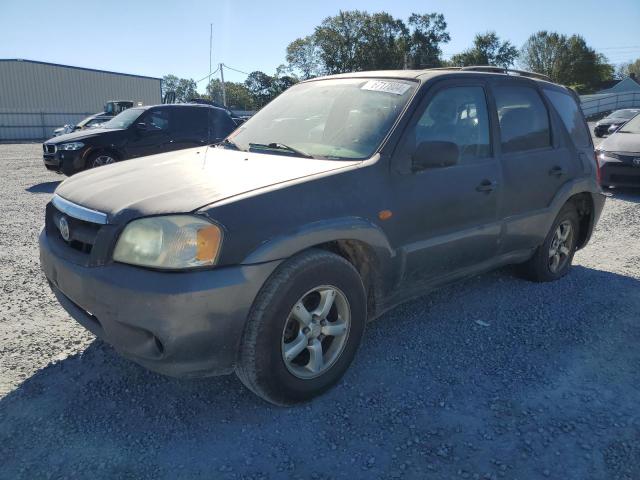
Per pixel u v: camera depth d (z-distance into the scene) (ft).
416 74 12.40
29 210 26.99
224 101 91.35
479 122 12.85
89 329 9.39
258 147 12.40
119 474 7.98
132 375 10.55
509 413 9.55
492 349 11.88
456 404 9.79
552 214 14.85
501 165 13.07
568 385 10.50
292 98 13.87
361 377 10.64
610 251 19.80
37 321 12.87
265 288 8.78
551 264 15.98
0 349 11.40
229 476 7.97
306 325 9.49
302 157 11.24
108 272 8.54
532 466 8.27
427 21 214.48
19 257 18.21
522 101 14.32
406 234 10.90
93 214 9.05
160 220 8.41
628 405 9.89
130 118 38.04
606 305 14.42
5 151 74.08
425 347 11.90
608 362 11.43
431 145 10.66
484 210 12.64
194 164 11.10
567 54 253.03
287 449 8.55
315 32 213.05
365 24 210.59
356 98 12.26
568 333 12.72
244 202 8.71
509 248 13.93
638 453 8.59
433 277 12.05
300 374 9.50
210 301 8.18
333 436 8.89
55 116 124.67
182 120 39.06
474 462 8.33
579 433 9.05
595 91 252.62
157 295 8.05
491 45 238.68
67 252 9.46
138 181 9.95
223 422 9.20
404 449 8.59
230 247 8.37
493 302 14.48
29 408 9.46
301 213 9.16
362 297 10.20
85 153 35.24
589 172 16.15
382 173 10.52
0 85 127.24
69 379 10.37
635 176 29.66
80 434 8.83
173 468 8.11
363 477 7.99
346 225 9.60
